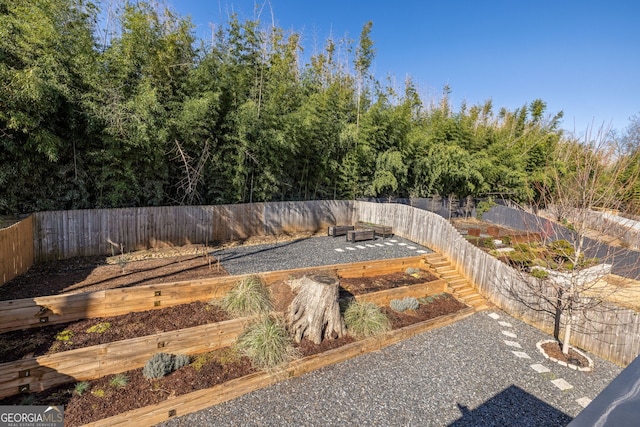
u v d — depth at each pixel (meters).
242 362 4.60
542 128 24.45
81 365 3.92
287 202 11.91
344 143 13.83
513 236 11.56
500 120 28.84
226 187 10.52
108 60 7.79
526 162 19.89
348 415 3.97
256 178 11.15
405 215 12.20
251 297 5.61
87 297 4.84
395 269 8.65
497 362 5.52
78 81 7.30
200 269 7.12
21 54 5.92
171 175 9.58
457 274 9.11
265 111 10.52
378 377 4.80
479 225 16.81
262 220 11.23
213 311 5.45
